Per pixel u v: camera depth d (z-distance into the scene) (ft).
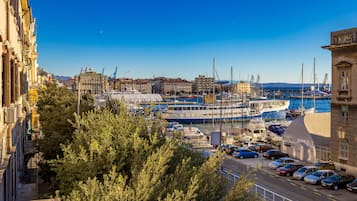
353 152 110.22
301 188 103.81
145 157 42.06
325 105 557.74
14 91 55.77
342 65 113.80
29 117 125.29
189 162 42.45
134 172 36.35
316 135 140.67
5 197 47.80
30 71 153.07
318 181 106.83
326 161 127.95
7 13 47.29
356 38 108.06
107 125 51.34
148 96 417.49
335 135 117.91
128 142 46.37
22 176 87.71
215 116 339.98
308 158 138.92
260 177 117.70
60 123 89.35
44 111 119.85
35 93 145.59
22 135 89.56
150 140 46.62
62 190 44.98
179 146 47.98
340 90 115.34
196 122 334.44
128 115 61.82
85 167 43.01
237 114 348.79
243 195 35.12
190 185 32.04
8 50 45.68
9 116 44.65
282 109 416.05
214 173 38.09
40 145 83.41
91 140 48.06
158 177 34.01
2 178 41.24
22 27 91.25
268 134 212.02
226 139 197.36
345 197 94.68
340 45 113.09
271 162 136.36
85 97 155.53
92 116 61.57
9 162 49.85
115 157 44.62
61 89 146.82
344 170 113.70
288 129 154.10
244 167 132.67
